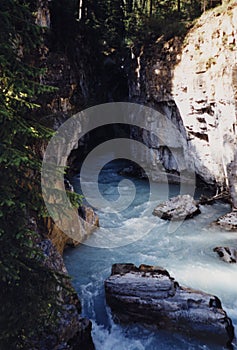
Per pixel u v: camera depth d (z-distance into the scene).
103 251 9.77
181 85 16.88
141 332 6.29
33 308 3.81
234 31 12.88
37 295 3.94
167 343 6.01
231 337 5.82
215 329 5.82
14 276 3.48
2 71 3.61
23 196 4.00
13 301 3.77
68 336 5.13
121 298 6.57
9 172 3.78
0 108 3.29
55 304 4.25
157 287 6.66
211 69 14.33
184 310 6.16
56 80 17.83
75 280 8.06
